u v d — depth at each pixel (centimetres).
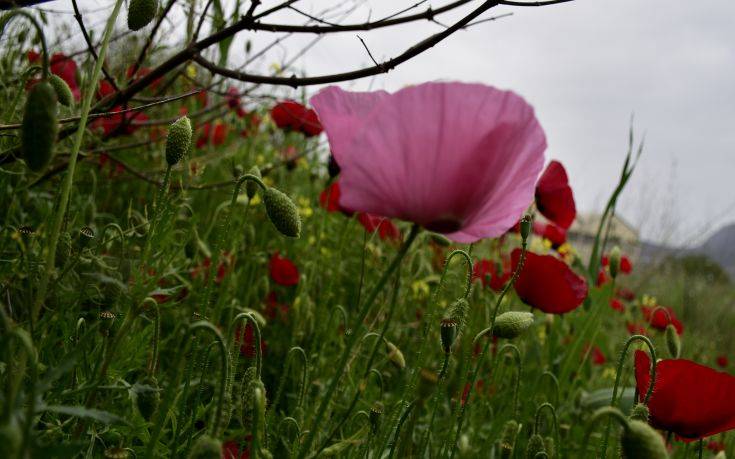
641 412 35
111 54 64
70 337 36
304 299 55
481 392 56
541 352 70
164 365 49
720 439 72
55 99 25
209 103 86
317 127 76
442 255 81
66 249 38
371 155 25
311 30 43
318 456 33
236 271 63
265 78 44
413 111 25
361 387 32
